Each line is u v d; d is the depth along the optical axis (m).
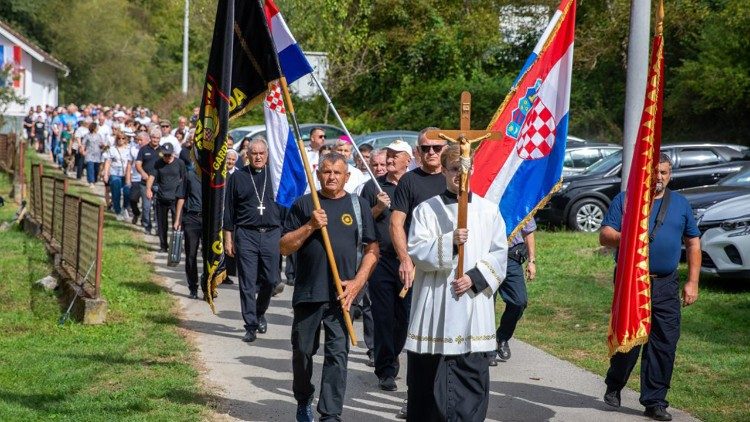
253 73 7.88
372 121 36.81
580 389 8.18
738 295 11.96
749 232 11.80
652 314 7.22
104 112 33.28
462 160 5.90
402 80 38.00
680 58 31.33
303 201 7.05
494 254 6.04
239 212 10.12
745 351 9.34
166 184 16.52
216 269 7.74
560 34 8.33
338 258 6.89
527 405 7.67
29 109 44.94
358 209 7.02
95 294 10.48
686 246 7.39
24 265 14.01
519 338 10.23
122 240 17.75
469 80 37.44
